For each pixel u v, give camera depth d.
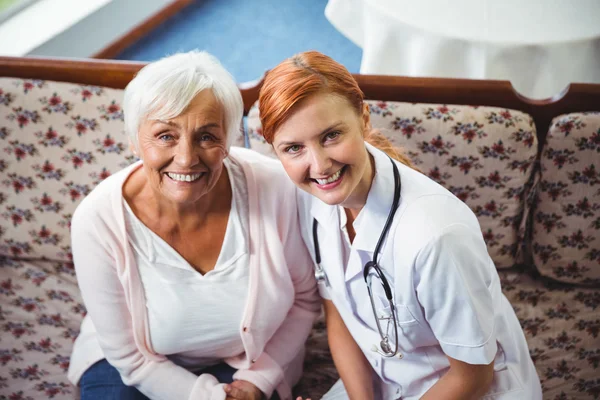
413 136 1.71
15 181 1.83
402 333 1.27
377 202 1.13
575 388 1.66
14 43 3.21
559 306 1.83
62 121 1.78
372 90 1.80
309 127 1.00
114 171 1.80
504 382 1.28
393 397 1.42
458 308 1.11
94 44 3.52
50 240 1.89
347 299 1.31
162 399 1.45
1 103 1.78
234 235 1.37
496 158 1.71
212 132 1.17
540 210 1.79
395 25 2.15
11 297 1.88
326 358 1.75
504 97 1.80
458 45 2.08
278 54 3.56
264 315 1.42
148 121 1.14
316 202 1.30
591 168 1.69
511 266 1.91
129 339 1.43
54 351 1.77
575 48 2.05
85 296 1.39
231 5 3.94
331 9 2.45
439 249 1.06
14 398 1.66
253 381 1.48
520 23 2.07
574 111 1.80
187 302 1.38
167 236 1.35
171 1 3.86
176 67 1.13
